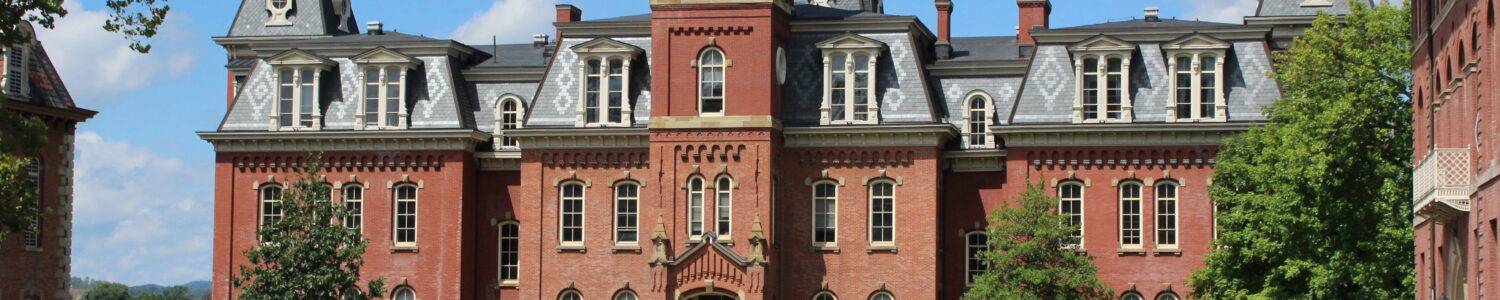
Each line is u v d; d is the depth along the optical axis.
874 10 91.81
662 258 73.06
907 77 74.62
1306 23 81.88
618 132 75.00
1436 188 50.53
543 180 76.19
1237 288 66.00
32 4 48.47
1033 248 68.38
